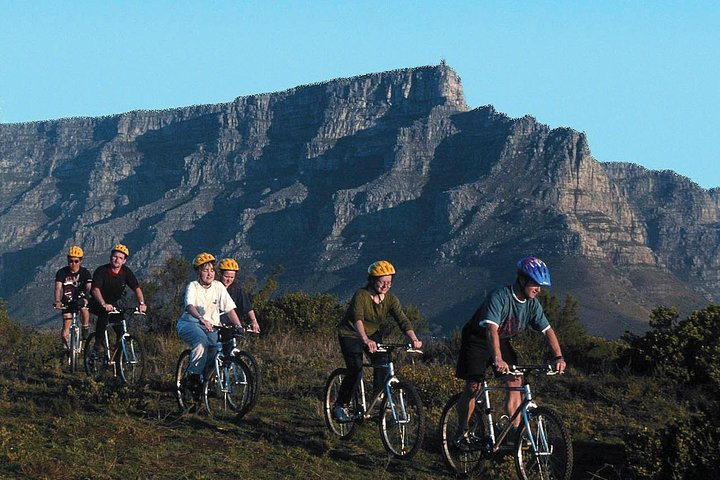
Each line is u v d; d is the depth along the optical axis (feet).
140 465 30.76
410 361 60.64
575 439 39.04
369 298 36.88
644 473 32.35
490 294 31.96
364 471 32.99
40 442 32.68
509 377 32.19
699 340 53.01
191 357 40.63
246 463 32.35
